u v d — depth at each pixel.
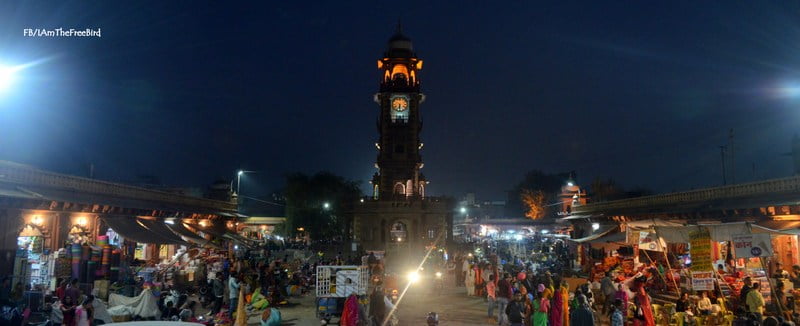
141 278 24.42
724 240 17.19
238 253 41.78
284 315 21.88
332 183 75.31
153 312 17.14
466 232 98.50
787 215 21.59
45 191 22.66
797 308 17.89
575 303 17.02
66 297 15.99
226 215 42.19
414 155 78.44
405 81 80.69
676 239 19.00
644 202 33.75
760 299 16.78
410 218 71.38
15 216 21.38
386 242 70.50
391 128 79.19
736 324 15.03
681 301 17.67
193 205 37.53
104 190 26.97
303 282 29.50
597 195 76.12
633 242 24.22
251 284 23.97
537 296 17.30
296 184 72.94
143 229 26.09
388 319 17.64
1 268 20.53
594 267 29.41
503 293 19.03
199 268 27.50
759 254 16.42
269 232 79.56
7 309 14.91
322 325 18.34
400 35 82.88
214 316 19.56
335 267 19.83
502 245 58.88
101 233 26.27
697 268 17.55
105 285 19.66
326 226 72.69
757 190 23.56
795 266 20.50
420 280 34.06
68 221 24.09
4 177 20.91
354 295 16.70
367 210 71.88
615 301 16.12
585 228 43.28
